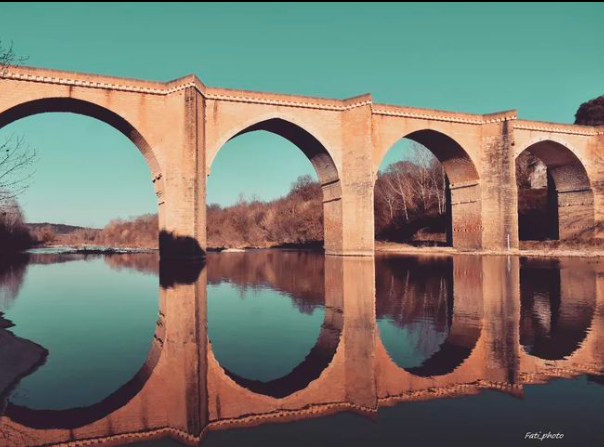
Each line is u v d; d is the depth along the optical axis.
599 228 45.25
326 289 17.73
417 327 10.65
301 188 100.25
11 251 63.28
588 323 10.69
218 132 33.41
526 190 62.00
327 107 36.84
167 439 5.00
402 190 68.50
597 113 58.47
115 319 11.95
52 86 28.31
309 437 4.99
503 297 14.80
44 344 9.19
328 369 7.50
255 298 15.60
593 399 5.97
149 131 30.94
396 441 4.85
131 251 61.25
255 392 6.46
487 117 41.38
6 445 4.86
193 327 10.86
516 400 5.98
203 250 31.75
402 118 39.00
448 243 49.16
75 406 5.96
